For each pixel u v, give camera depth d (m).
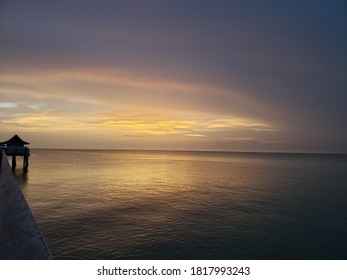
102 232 21.59
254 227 24.16
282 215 28.41
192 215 27.92
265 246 19.81
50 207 29.34
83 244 18.92
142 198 36.91
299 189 45.84
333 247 19.94
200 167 102.69
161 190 44.50
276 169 94.38
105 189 43.62
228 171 83.94
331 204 33.88
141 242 19.70
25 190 38.81
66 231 21.55
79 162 113.19
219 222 25.52
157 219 26.06
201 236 21.47
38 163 93.94
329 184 52.47
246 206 32.50
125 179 58.72
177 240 20.39
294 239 21.39
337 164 135.62
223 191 43.75
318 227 24.48
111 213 27.78
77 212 27.64
